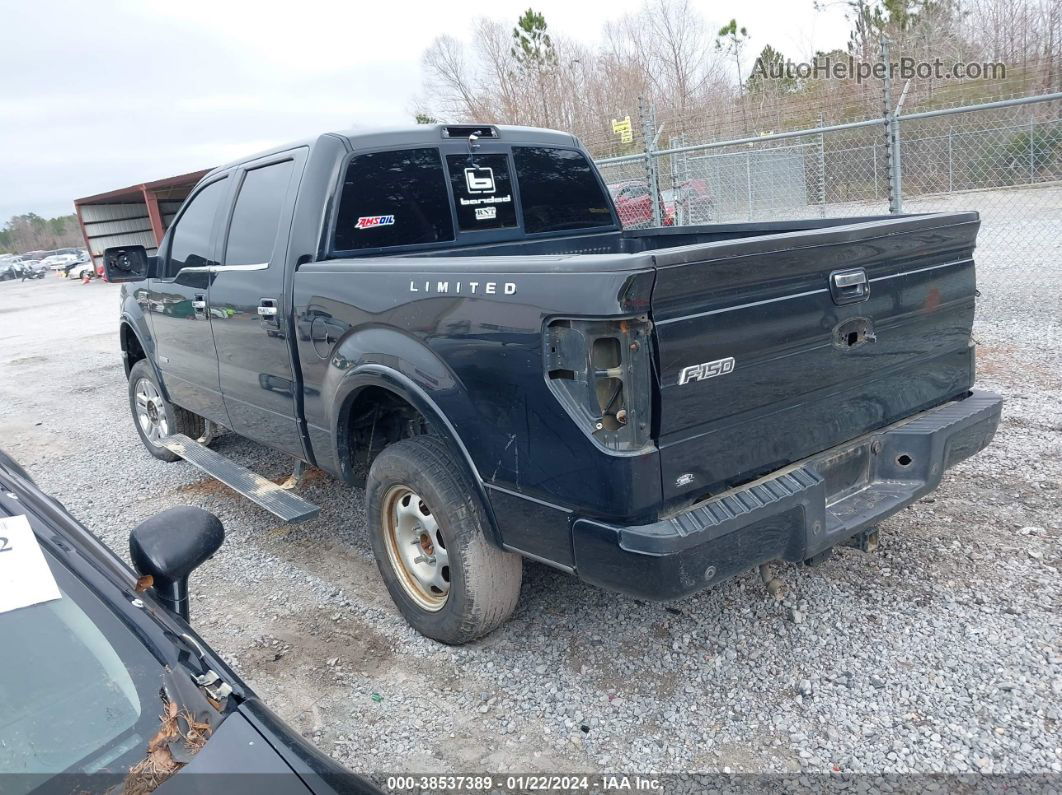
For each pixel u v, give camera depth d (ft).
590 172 16.24
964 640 10.28
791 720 9.18
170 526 6.79
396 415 12.62
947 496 14.29
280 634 12.05
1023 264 34.76
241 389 15.01
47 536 6.44
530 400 8.61
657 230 15.83
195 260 15.89
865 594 11.53
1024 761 8.24
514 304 8.58
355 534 15.52
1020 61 68.13
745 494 8.69
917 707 9.17
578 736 9.28
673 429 8.04
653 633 11.13
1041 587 11.27
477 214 14.19
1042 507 13.53
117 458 22.11
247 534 15.96
